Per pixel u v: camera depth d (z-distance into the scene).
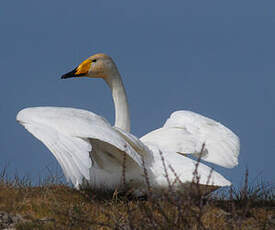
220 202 12.54
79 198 11.77
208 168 11.15
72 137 10.27
